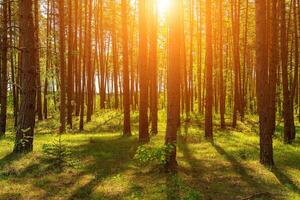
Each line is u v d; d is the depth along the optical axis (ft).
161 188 37.19
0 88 92.68
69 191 35.91
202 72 159.84
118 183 39.17
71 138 73.05
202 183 40.09
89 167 46.19
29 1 52.34
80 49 125.49
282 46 75.97
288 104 75.20
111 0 144.56
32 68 53.01
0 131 76.13
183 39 116.67
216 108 144.46
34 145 59.82
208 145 66.08
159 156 41.14
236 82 101.35
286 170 47.60
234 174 44.39
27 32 52.60
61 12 86.99
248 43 161.79
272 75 76.13
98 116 124.77
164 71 176.96
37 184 37.88
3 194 34.45
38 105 118.93
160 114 136.98
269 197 36.04
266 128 50.57
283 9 75.46
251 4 133.90
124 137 74.59
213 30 138.41
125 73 78.18
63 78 85.66
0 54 89.30
